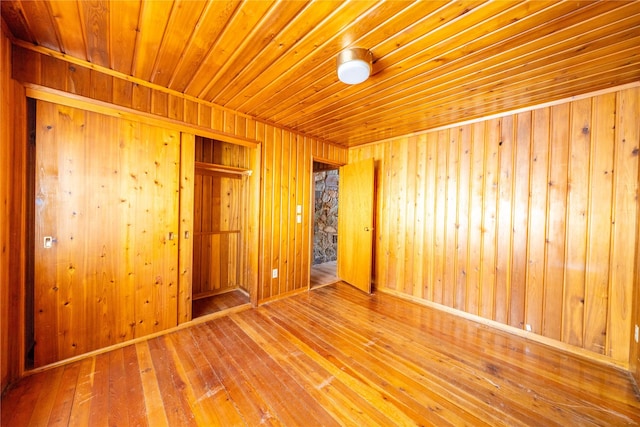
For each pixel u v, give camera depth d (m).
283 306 3.23
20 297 1.79
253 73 2.09
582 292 2.31
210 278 3.56
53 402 1.59
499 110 2.74
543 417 1.57
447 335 2.57
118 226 2.21
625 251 2.13
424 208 3.46
